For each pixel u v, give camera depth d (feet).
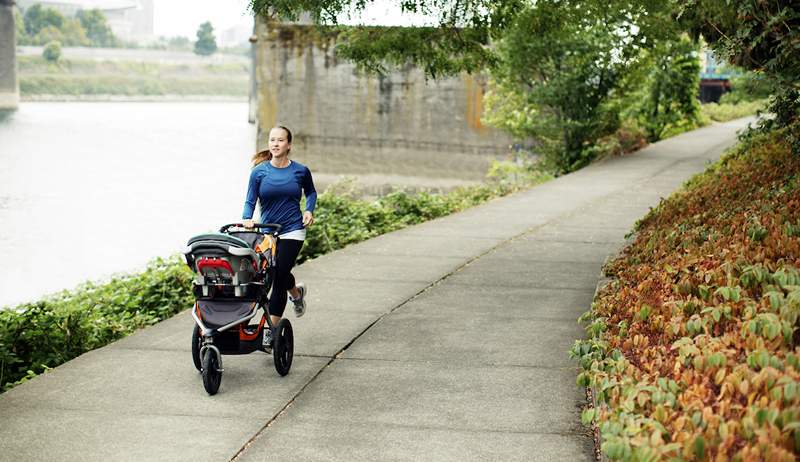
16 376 32.63
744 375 17.46
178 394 25.23
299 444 21.38
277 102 170.50
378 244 52.80
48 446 21.27
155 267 52.75
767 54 41.19
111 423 22.85
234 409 23.94
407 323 33.40
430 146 167.02
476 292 38.91
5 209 152.87
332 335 31.78
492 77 114.52
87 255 111.75
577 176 91.30
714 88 260.62
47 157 252.01
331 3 44.14
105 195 173.78
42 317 36.76
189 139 328.49
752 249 27.78
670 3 46.24
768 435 14.57
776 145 58.80
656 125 140.36
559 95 107.45
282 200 27.78
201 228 136.05
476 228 58.85
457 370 27.22
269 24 168.45
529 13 48.98
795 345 19.94
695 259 28.66
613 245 51.16
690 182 65.62
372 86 167.12
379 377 26.68
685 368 20.07
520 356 28.63
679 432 15.87
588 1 48.37
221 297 25.59
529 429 22.13
